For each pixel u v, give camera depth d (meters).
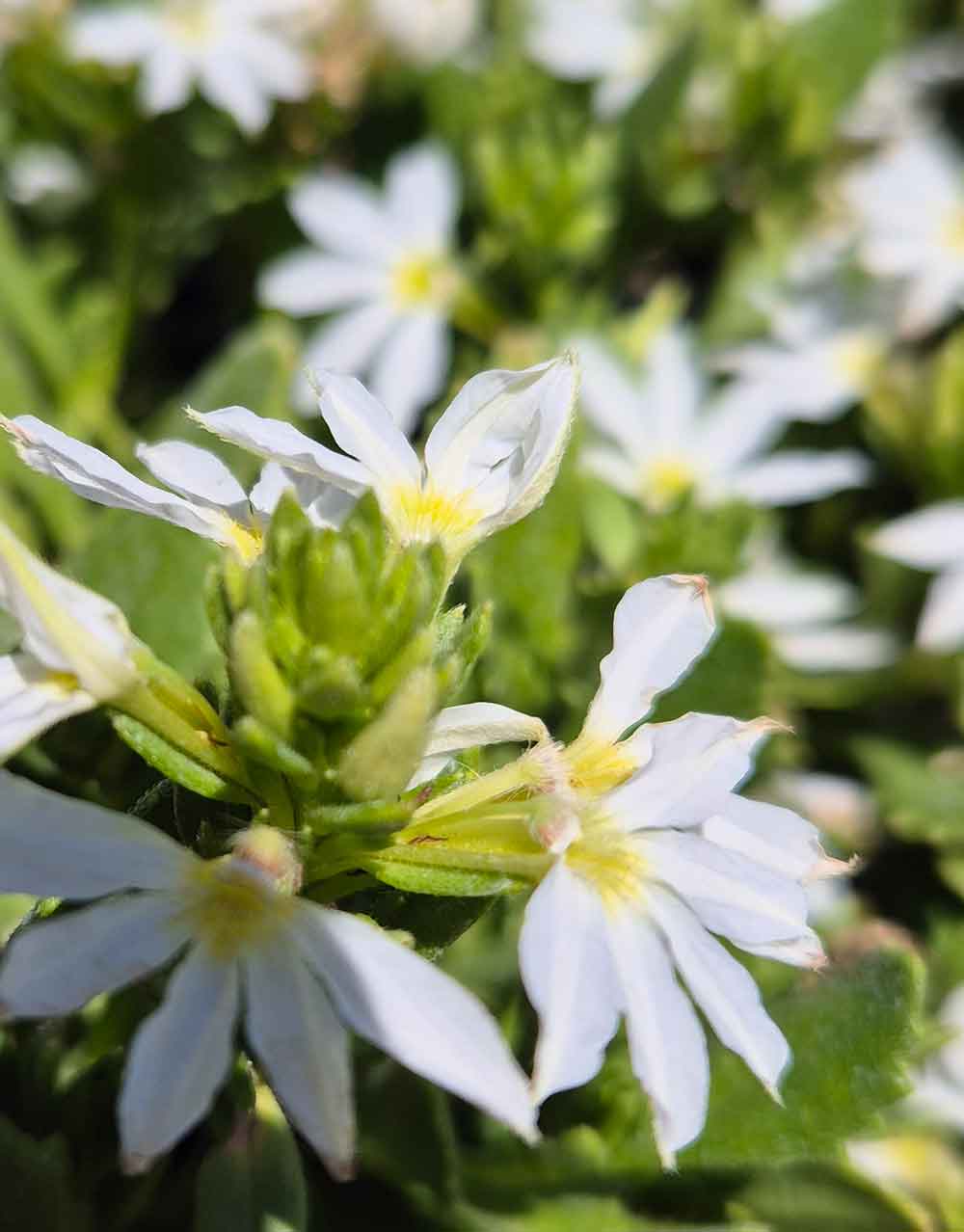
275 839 0.15
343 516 0.16
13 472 0.24
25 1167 0.17
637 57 0.31
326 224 0.28
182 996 0.14
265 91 0.28
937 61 0.34
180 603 0.20
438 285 0.28
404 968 0.14
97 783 0.18
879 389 0.27
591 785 0.16
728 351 0.29
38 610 0.15
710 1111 0.19
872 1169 0.22
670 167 0.30
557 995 0.15
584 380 0.27
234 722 0.15
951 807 0.25
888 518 0.28
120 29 0.27
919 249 0.30
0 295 0.26
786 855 0.16
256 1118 0.17
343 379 0.16
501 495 0.16
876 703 0.27
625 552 0.25
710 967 0.15
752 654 0.21
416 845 0.16
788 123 0.29
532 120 0.27
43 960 0.14
